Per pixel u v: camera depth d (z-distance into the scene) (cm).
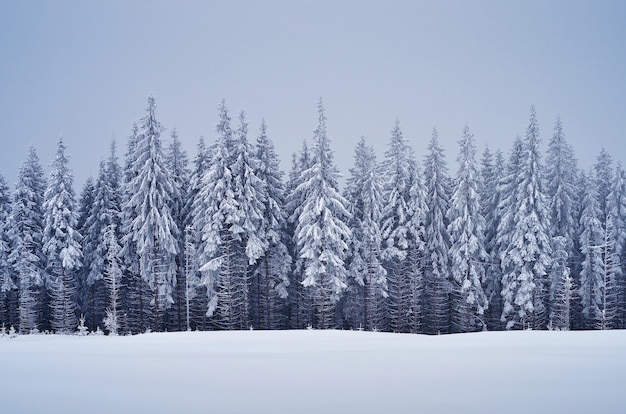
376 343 1077
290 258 3428
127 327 3509
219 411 370
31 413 367
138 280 3456
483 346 898
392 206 3500
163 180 3212
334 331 1825
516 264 3375
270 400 405
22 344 1123
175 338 1423
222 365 607
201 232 3234
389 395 419
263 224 3272
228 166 3284
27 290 3478
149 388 459
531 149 3372
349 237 3159
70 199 3488
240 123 3316
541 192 3362
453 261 3447
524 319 3353
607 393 423
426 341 1126
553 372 534
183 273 3494
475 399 401
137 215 3328
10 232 3541
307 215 3088
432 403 388
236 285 3325
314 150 3198
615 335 1197
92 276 3559
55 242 3372
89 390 450
